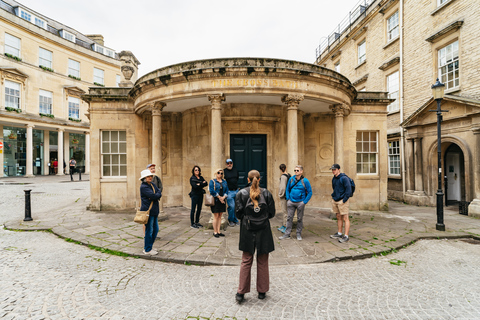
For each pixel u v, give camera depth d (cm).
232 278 414
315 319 305
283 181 641
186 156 979
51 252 522
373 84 1580
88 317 304
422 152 1175
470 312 324
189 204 963
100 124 949
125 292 366
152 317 306
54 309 320
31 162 2423
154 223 512
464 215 916
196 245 553
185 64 739
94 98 938
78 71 2969
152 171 563
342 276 425
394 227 723
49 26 2859
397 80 1384
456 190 1194
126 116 959
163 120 994
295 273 434
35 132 2672
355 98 960
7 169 2420
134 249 527
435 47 1127
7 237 620
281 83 696
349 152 994
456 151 1190
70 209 959
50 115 2622
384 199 999
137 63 1155
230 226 714
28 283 388
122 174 977
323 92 746
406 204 1201
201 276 422
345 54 1917
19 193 1367
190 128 959
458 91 1018
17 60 2386
